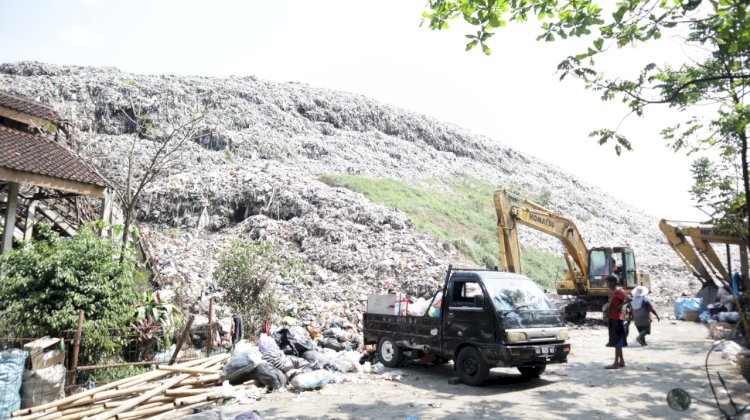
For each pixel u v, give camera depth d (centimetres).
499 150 7438
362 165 4872
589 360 1110
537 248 3950
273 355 872
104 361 840
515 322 854
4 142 1287
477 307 879
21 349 724
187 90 5291
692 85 739
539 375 939
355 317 1503
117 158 3416
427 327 959
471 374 868
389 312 1075
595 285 1880
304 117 5947
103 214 1346
